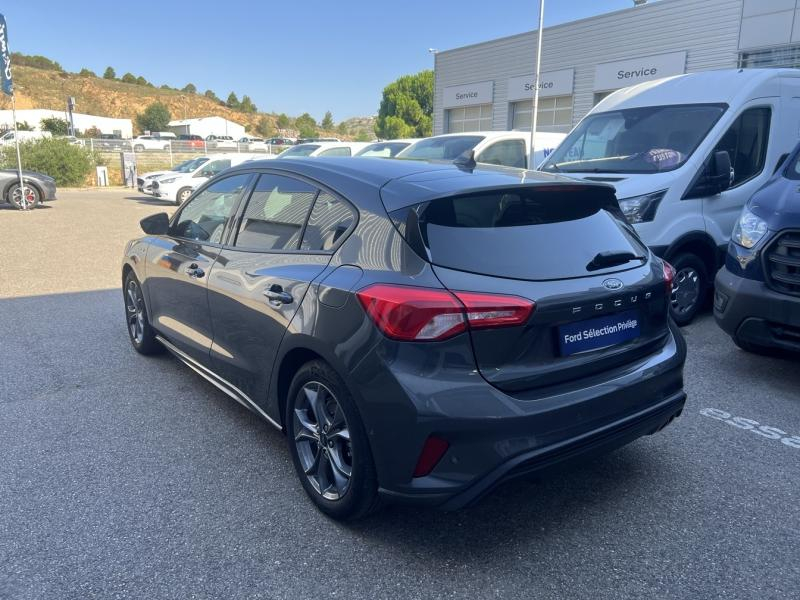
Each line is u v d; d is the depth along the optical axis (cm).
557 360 267
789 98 676
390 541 284
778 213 449
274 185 363
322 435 297
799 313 424
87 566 265
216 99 16225
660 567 266
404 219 269
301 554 274
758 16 1856
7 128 6938
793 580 258
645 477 340
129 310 548
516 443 248
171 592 250
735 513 306
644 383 293
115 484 331
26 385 471
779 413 421
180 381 482
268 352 325
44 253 1056
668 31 2092
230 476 341
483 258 263
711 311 677
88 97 13338
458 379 246
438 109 3091
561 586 255
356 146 1511
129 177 2905
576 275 276
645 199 571
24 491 323
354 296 267
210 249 397
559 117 2541
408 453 251
